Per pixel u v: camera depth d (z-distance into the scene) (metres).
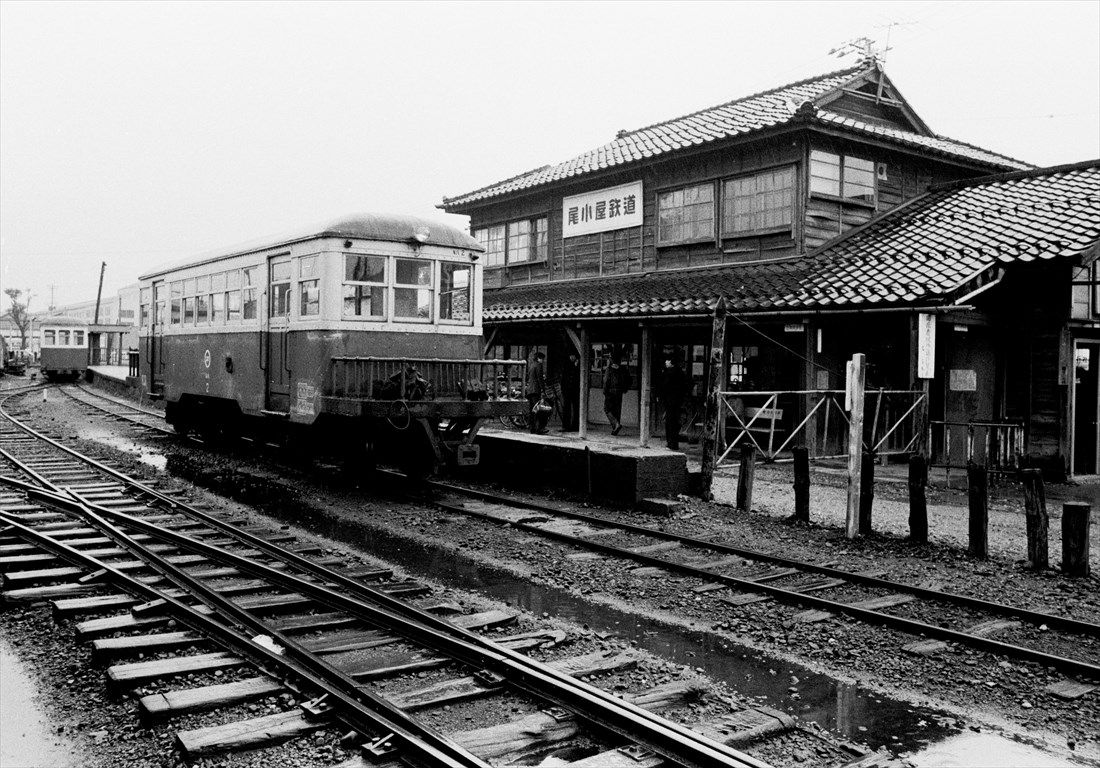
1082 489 13.20
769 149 16.66
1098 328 14.34
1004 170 18.80
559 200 21.84
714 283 16.27
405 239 11.86
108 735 4.50
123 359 44.75
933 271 13.13
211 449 16.62
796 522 10.30
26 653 5.73
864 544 9.27
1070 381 13.76
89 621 6.07
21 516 9.70
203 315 15.49
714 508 10.99
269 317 12.96
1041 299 13.98
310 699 4.82
